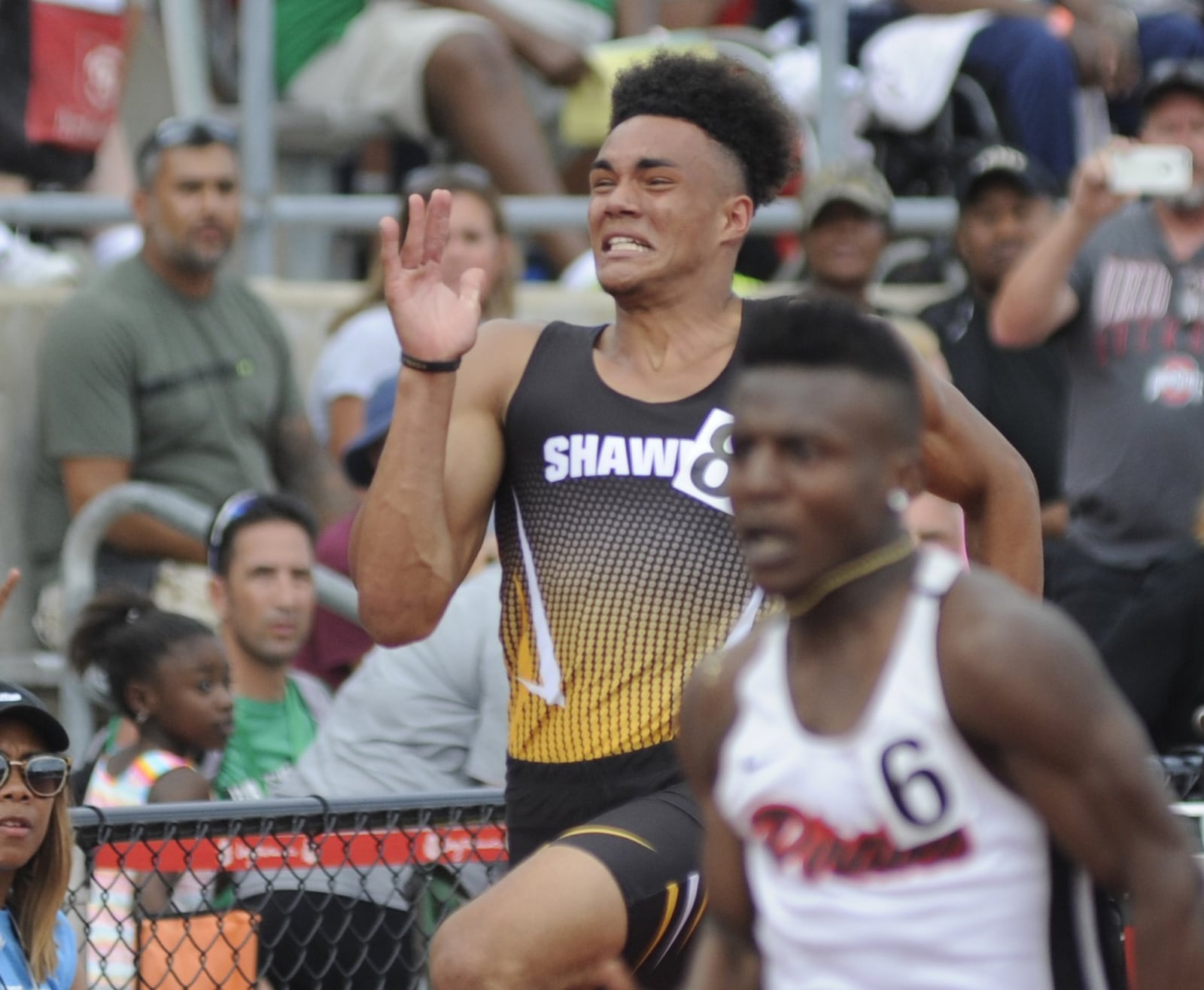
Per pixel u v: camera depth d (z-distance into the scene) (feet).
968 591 27.76
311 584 61.52
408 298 40.32
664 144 41.14
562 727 40.73
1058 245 65.77
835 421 27.53
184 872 44.06
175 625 56.75
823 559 27.78
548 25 93.56
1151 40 96.78
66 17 83.97
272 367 74.69
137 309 71.10
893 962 27.55
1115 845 27.43
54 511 71.26
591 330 42.55
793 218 85.40
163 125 72.28
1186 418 65.00
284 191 91.61
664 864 38.32
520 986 36.78
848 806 27.58
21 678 68.44
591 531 40.63
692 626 40.04
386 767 54.95
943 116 90.89
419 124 90.48
